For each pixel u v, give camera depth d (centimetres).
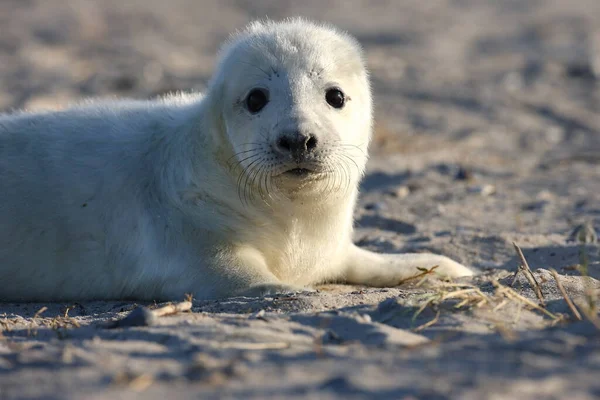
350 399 666
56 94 3234
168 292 1268
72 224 1316
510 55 4362
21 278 1318
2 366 800
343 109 1248
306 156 1154
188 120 1348
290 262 1328
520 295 1041
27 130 1391
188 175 1298
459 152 2655
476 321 934
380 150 2636
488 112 3244
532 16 5666
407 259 1426
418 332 909
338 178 1234
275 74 1230
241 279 1230
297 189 1209
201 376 733
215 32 5012
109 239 1310
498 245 1560
